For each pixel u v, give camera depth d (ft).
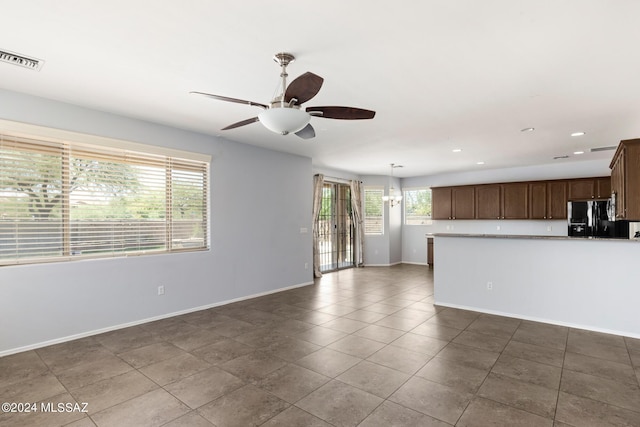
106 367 9.53
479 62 8.52
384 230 29.43
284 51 7.95
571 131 14.97
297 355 10.34
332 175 26.32
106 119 12.35
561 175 23.44
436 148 18.48
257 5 6.21
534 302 13.87
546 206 23.30
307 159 21.22
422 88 10.19
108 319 12.50
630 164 12.73
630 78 9.42
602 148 18.35
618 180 14.67
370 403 7.68
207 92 10.53
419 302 16.80
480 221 26.81
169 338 11.79
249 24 6.85
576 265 13.02
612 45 7.64
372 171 27.27
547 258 13.61
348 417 7.15
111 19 6.68
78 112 11.70
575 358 10.11
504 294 14.56
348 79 9.55
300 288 20.08
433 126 14.19
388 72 9.10
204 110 12.17
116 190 12.94
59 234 11.55
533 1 6.08
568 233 21.50
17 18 6.62
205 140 15.52
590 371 9.25
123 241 13.09
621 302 12.18
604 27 6.91
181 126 14.24
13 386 8.49
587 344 11.23
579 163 22.82
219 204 16.15
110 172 12.81
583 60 8.39
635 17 6.54
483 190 25.85
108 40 7.49
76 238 11.93
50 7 6.27
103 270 12.40
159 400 7.83
